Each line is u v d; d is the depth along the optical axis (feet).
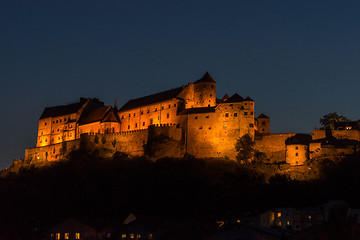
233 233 292.40
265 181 566.77
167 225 376.27
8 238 419.95
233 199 524.93
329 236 270.05
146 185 581.94
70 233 373.61
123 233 353.51
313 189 504.02
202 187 562.25
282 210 404.36
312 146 584.40
